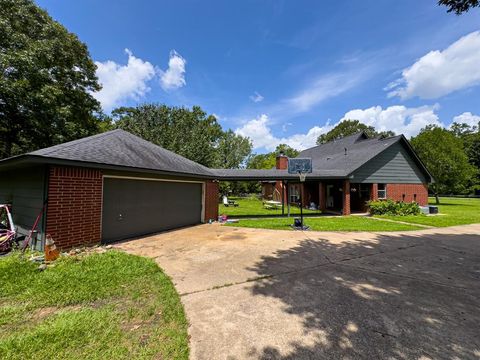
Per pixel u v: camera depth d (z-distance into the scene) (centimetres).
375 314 300
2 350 224
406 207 1389
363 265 495
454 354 226
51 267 442
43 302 320
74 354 223
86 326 266
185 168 966
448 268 477
